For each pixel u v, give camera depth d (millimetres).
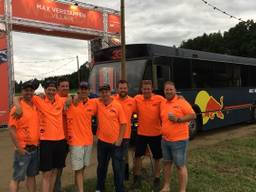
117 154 7105
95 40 22828
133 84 12289
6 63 18484
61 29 20641
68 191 7570
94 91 13047
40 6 19719
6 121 18656
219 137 14914
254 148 11852
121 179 7141
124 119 7074
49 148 6551
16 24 18828
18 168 6383
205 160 10148
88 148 6992
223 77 16250
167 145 7258
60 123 6664
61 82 6957
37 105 6562
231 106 16750
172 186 7828
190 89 14062
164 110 7262
